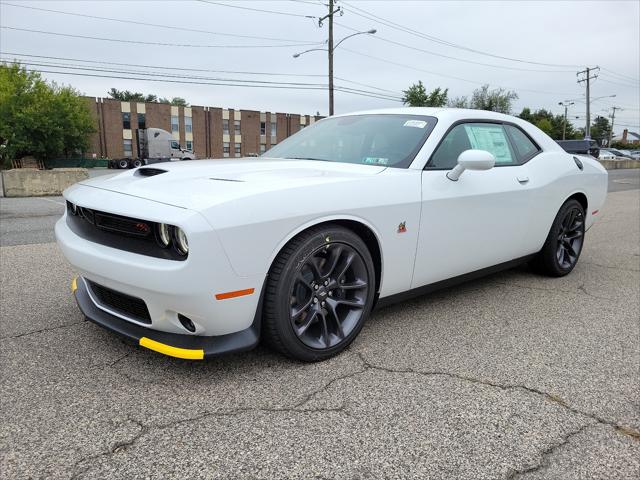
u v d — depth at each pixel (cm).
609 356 286
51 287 400
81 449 190
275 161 333
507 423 214
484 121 370
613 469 186
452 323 333
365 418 215
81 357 268
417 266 305
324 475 178
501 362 275
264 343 259
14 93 4128
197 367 258
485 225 344
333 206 251
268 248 229
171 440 196
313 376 251
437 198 304
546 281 443
